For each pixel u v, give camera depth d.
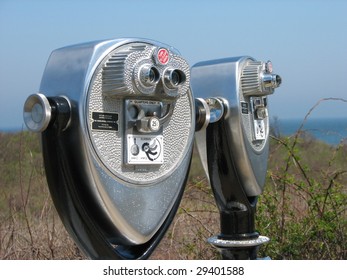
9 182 4.41
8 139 4.86
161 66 1.90
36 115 1.81
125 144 1.89
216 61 2.59
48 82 1.86
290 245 3.41
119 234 1.90
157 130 1.93
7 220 3.82
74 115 1.79
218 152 2.54
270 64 2.58
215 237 2.66
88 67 1.81
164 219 2.00
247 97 2.57
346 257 3.41
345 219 3.64
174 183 2.03
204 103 2.32
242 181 2.58
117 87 1.82
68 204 1.88
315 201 3.41
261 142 2.65
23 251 3.36
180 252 3.63
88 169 1.81
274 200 3.62
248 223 2.62
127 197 1.88
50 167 1.86
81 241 1.92
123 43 1.88
